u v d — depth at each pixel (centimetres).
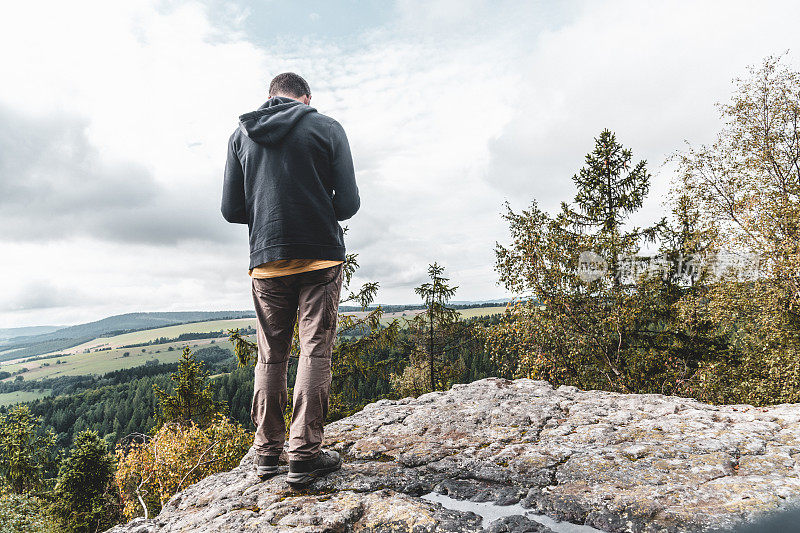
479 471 197
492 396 341
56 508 2550
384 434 268
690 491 157
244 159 203
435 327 1786
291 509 165
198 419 2420
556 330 1188
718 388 1249
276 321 204
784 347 1188
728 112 1430
